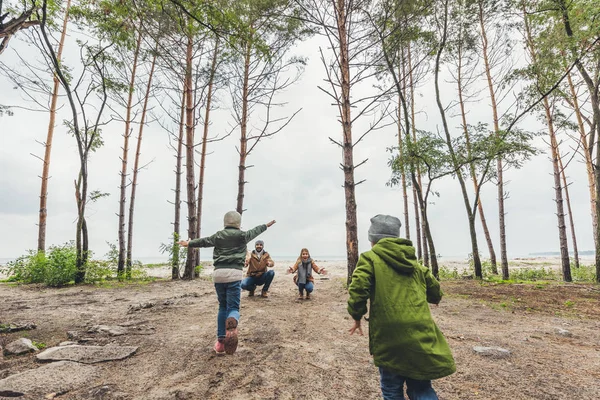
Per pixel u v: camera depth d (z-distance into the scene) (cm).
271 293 884
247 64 1226
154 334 450
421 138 1040
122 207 1377
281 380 299
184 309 636
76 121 987
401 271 206
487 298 754
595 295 785
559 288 904
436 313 601
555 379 300
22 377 288
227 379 299
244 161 1234
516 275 1514
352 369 328
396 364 183
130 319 548
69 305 682
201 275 1522
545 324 518
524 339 430
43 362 335
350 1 964
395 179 1112
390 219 235
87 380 293
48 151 1413
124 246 1341
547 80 1023
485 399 263
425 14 1017
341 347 398
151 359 351
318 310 636
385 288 199
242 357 358
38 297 803
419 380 187
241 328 486
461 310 627
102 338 426
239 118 1250
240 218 411
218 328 372
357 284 200
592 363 342
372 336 198
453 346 399
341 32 980
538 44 1066
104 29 805
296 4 978
